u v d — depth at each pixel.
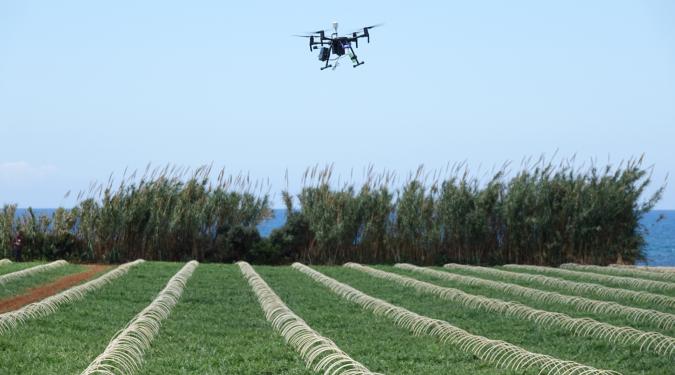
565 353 15.03
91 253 36.62
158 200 36.81
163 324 17.23
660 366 13.95
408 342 15.91
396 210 37.88
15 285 25.16
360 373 11.68
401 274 31.16
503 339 16.41
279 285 26.22
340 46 28.70
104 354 12.37
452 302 22.23
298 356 14.11
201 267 32.25
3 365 12.98
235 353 14.40
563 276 31.48
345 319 18.80
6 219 36.94
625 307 20.31
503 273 31.28
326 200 37.81
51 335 15.63
